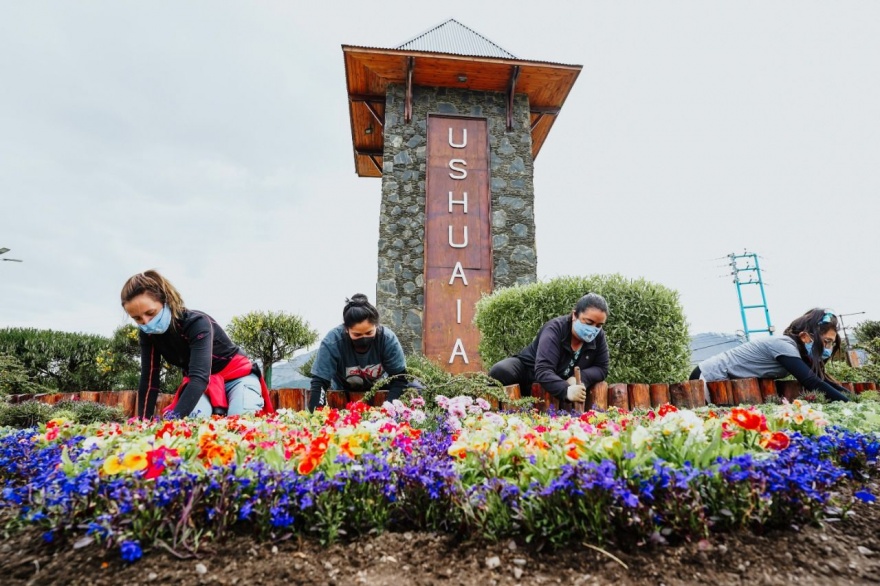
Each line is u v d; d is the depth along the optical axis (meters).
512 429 2.33
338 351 4.38
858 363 9.96
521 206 10.90
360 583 1.34
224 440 2.12
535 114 12.39
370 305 4.15
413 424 3.09
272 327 11.45
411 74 10.84
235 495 1.56
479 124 11.28
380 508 1.64
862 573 1.35
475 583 1.34
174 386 9.55
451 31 12.78
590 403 4.41
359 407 3.85
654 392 4.61
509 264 10.52
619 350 5.68
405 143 10.99
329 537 1.50
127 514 1.47
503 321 6.46
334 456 1.80
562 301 5.91
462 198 10.78
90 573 1.36
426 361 5.83
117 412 4.64
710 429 2.10
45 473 1.72
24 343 10.77
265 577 1.35
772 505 1.54
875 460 2.07
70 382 11.31
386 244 10.41
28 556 1.44
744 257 35.34
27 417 3.99
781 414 2.38
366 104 11.80
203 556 1.43
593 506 1.48
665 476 1.52
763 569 1.37
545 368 4.23
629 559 1.42
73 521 1.55
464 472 1.78
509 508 1.58
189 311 3.85
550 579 1.35
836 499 1.75
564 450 1.77
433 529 1.62
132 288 3.54
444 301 10.18
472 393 4.15
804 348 4.83
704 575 1.35
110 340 11.77
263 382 4.47
